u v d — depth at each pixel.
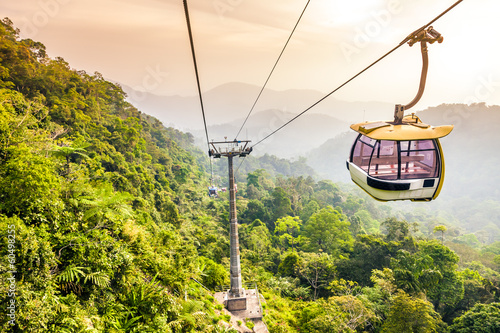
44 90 48.00
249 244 48.41
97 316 9.09
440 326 28.00
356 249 40.19
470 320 25.78
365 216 85.81
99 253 10.89
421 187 6.51
